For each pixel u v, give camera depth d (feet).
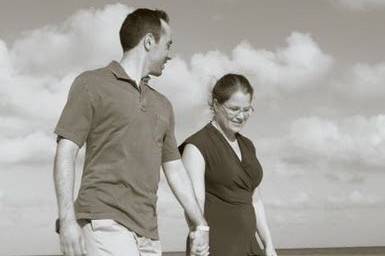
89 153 11.59
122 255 11.14
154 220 11.90
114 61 11.93
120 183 11.44
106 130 11.43
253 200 16.12
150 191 11.79
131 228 11.40
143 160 11.66
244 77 15.19
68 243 10.23
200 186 14.84
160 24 12.30
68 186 10.66
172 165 12.96
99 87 11.38
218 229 14.93
